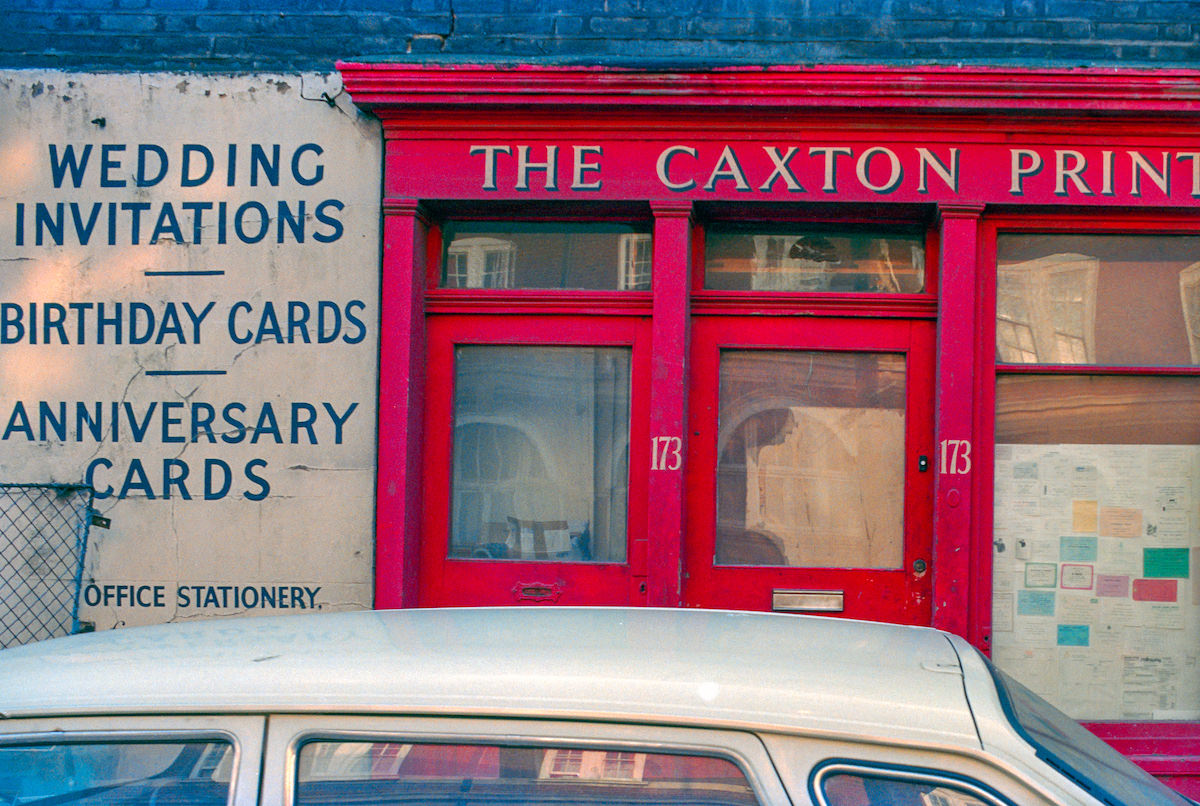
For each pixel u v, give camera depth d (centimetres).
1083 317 480
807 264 500
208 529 476
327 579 475
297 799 164
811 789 160
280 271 480
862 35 475
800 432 490
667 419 470
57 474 477
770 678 177
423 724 167
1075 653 472
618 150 474
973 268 466
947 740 163
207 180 480
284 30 483
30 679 181
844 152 469
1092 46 468
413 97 465
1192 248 480
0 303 480
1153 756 459
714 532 485
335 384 478
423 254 493
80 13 483
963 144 466
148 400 479
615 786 164
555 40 480
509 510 495
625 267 500
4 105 480
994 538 475
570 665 181
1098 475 475
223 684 175
